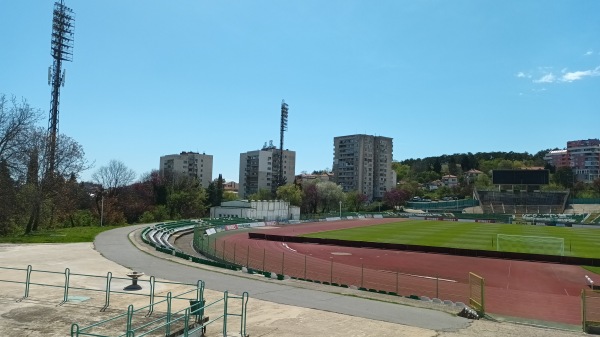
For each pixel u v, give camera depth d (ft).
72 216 256.93
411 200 605.31
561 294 101.91
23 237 151.74
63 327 50.70
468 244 197.98
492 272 132.05
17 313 56.59
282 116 463.83
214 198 443.73
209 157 639.35
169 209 355.36
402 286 108.27
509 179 429.38
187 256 110.63
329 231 265.13
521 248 186.91
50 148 198.80
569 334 56.70
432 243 199.72
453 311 67.15
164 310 60.70
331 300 69.97
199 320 52.80
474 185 648.38
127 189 352.69
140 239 154.71
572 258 150.00
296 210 397.60
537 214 448.65
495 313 81.56
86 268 94.22
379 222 366.02
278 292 74.49
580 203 501.97
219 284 79.46
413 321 59.21
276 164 647.97
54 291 70.85
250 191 642.22
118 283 78.89
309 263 142.92
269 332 52.60
